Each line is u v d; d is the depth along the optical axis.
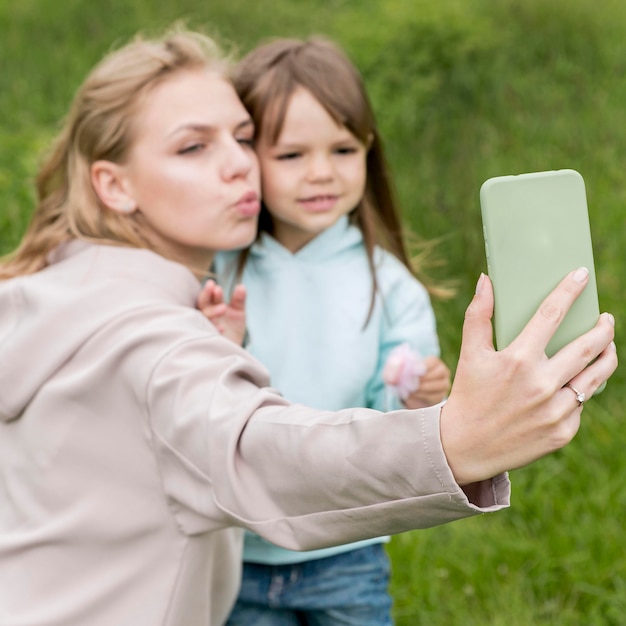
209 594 1.54
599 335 1.12
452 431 1.09
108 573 1.45
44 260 1.78
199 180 1.65
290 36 5.32
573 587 2.62
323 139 1.97
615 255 3.77
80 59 5.44
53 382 1.46
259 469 1.21
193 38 1.81
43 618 1.44
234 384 1.30
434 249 3.90
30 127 4.68
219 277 2.10
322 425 1.18
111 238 1.73
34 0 6.00
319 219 2.00
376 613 2.05
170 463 1.36
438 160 4.43
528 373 1.07
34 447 1.48
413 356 1.93
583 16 5.32
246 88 1.99
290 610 2.06
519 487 2.94
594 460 3.02
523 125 4.62
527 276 1.16
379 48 4.77
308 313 2.04
